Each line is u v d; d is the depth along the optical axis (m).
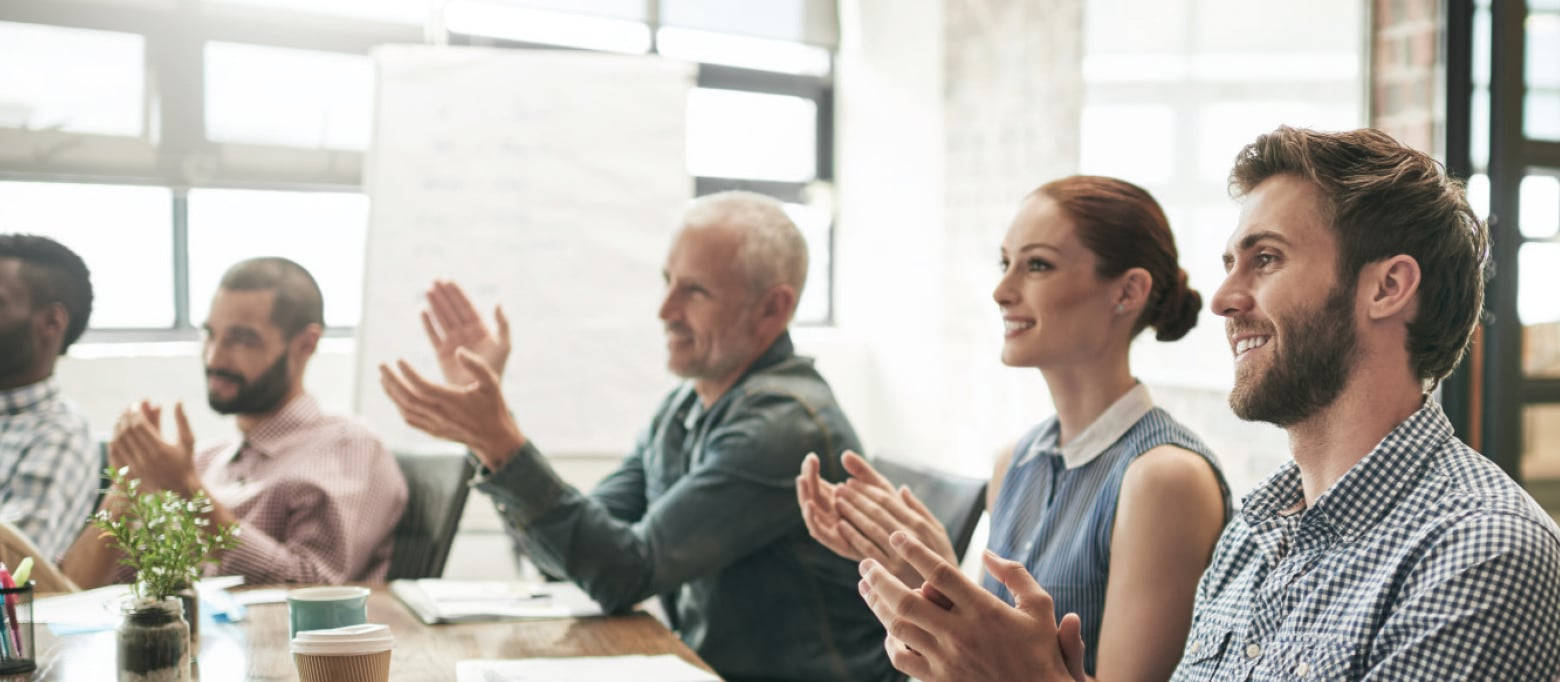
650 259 3.92
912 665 1.01
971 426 4.09
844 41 4.89
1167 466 1.28
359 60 4.03
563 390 3.85
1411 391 0.96
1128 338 1.40
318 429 2.14
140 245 3.80
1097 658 1.28
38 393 2.09
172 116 3.75
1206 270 3.11
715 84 4.71
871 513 1.36
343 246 4.06
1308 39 2.82
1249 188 1.01
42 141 3.57
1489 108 2.78
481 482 1.62
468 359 1.58
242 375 2.08
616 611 1.69
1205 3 3.11
